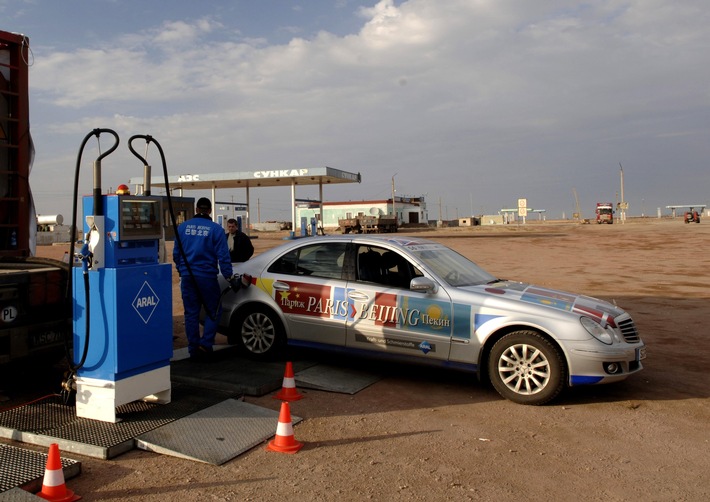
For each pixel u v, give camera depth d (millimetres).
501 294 6184
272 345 7094
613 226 65875
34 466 4027
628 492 3938
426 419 5348
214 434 4746
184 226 7000
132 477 4055
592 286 15164
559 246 32312
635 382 6578
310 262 7074
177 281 15539
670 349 8148
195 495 3809
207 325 7035
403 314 6332
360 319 6555
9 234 6184
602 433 5035
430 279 6180
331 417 5359
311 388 6230
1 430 4742
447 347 6121
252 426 4961
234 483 3988
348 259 6867
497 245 33562
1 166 6062
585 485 4035
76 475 4035
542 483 4059
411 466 4309
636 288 14750
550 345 5699
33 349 5477
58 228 36062
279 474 4137
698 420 5379
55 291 5617
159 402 5453
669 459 4500
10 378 6281
